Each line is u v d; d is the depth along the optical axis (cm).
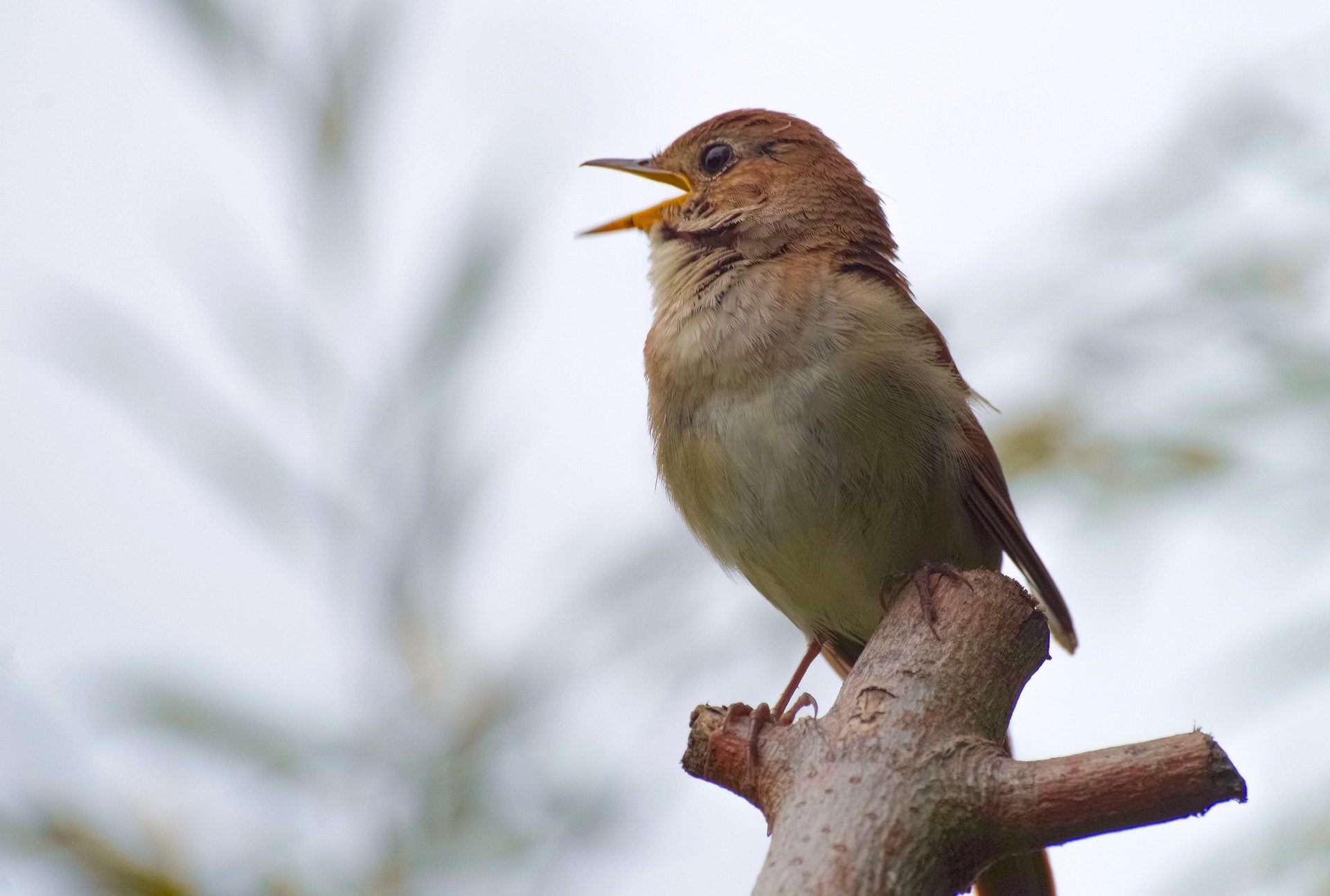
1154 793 438
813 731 481
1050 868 697
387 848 651
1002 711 503
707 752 487
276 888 630
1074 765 448
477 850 648
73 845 631
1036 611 523
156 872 622
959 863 454
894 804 450
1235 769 438
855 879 434
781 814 460
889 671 498
